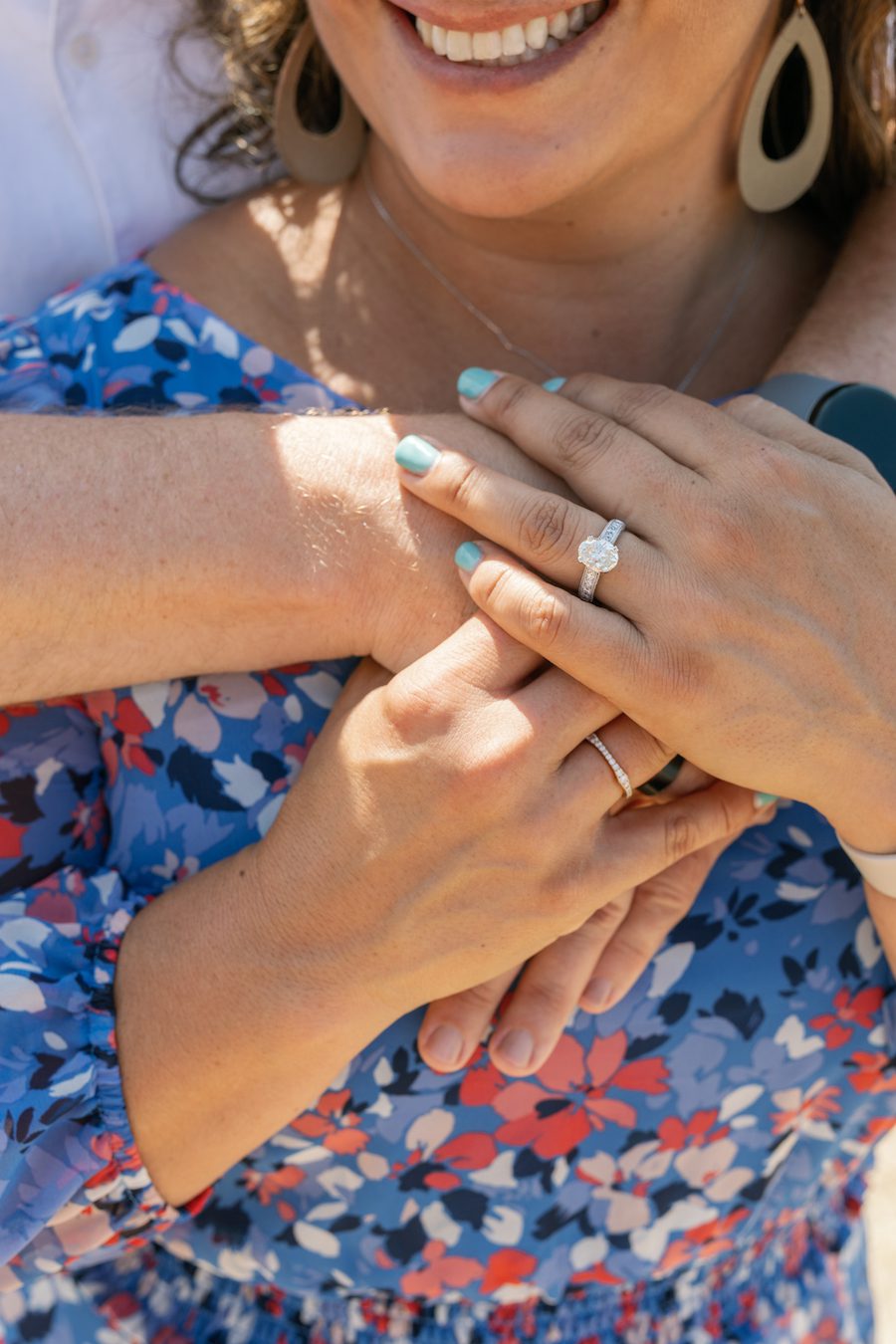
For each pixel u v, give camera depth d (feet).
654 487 1.86
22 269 2.52
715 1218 2.18
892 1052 2.16
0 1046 1.82
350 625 1.90
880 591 1.88
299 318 2.16
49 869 1.97
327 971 1.84
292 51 2.18
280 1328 2.21
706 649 1.82
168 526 1.85
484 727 1.80
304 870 1.84
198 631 1.89
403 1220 2.09
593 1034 2.03
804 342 2.12
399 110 1.94
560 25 1.87
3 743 1.95
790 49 2.10
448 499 1.86
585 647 1.80
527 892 1.84
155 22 2.42
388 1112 2.01
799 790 1.90
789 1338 2.31
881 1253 3.80
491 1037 1.99
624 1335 2.22
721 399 2.26
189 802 1.96
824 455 1.94
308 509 1.88
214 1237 2.12
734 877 2.08
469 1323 2.19
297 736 1.97
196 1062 1.86
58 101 2.43
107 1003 1.87
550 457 1.90
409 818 1.81
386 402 2.16
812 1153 2.25
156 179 2.51
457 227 2.11
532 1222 2.11
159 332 2.11
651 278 2.19
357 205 2.20
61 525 1.83
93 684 1.89
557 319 2.20
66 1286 2.24
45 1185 1.86
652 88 1.91
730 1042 2.08
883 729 1.89
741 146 2.12
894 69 2.31
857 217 2.31
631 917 2.00
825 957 2.10
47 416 1.89
